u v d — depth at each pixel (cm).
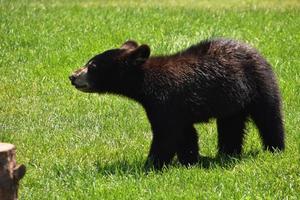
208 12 3438
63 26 3069
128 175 1573
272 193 1467
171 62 1678
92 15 3316
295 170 1559
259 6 3900
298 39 2850
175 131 1644
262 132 1762
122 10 3466
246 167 1605
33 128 2044
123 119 2086
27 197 1505
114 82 1689
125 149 1823
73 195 1484
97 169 1647
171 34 2930
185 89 1653
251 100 1731
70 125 2059
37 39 2875
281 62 2548
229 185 1496
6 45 2817
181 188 1498
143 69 1664
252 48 1750
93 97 2289
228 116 1731
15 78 2495
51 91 2369
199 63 1683
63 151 1822
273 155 1686
